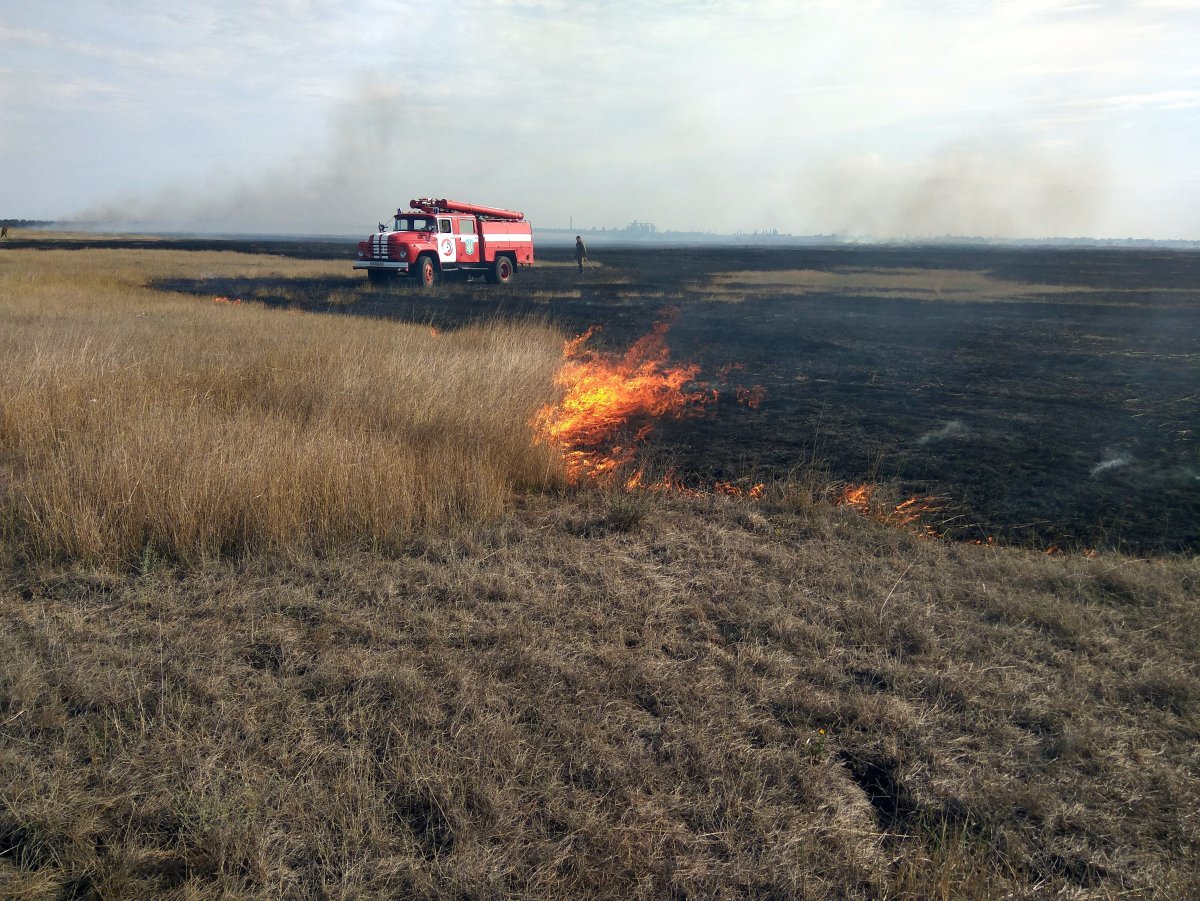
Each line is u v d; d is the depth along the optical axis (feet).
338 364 29.27
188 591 14.24
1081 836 8.77
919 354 48.93
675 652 12.37
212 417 22.20
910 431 29.25
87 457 18.37
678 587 14.74
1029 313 74.69
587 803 8.99
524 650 12.09
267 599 13.87
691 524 18.29
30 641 12.20
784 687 11.35
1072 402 34.86
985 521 19.65
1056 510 20.52
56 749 9.56
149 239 341.82
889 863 8.30
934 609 13.91
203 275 102.63
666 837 8.54
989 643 12.69
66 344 33.71
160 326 44.68
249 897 7.63
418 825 8.72
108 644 12.16
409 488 17.98
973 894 7.83
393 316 61.57
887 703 10.93
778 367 43.86
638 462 24.71
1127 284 117.29
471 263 101.14
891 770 9.79
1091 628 13.20
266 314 53.67
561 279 115.75
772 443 27.32
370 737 10.05
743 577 15.20
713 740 10.14
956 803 9.18
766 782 9.45
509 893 7.76
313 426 22.06
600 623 13.19
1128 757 10.02
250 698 10.77
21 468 20.17
